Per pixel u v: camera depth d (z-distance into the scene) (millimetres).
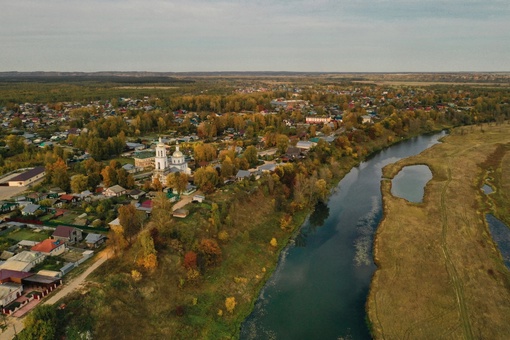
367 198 167000
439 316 87125
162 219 108438
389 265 110875
